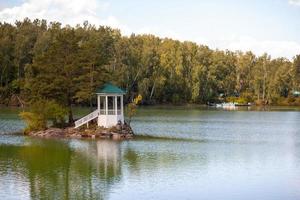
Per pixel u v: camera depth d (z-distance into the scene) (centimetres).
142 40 19662
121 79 16450
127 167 5150
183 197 4019
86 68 8106
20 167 5056
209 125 10888
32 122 7931
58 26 17862
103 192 4112
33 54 16212
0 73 16162
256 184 4525
